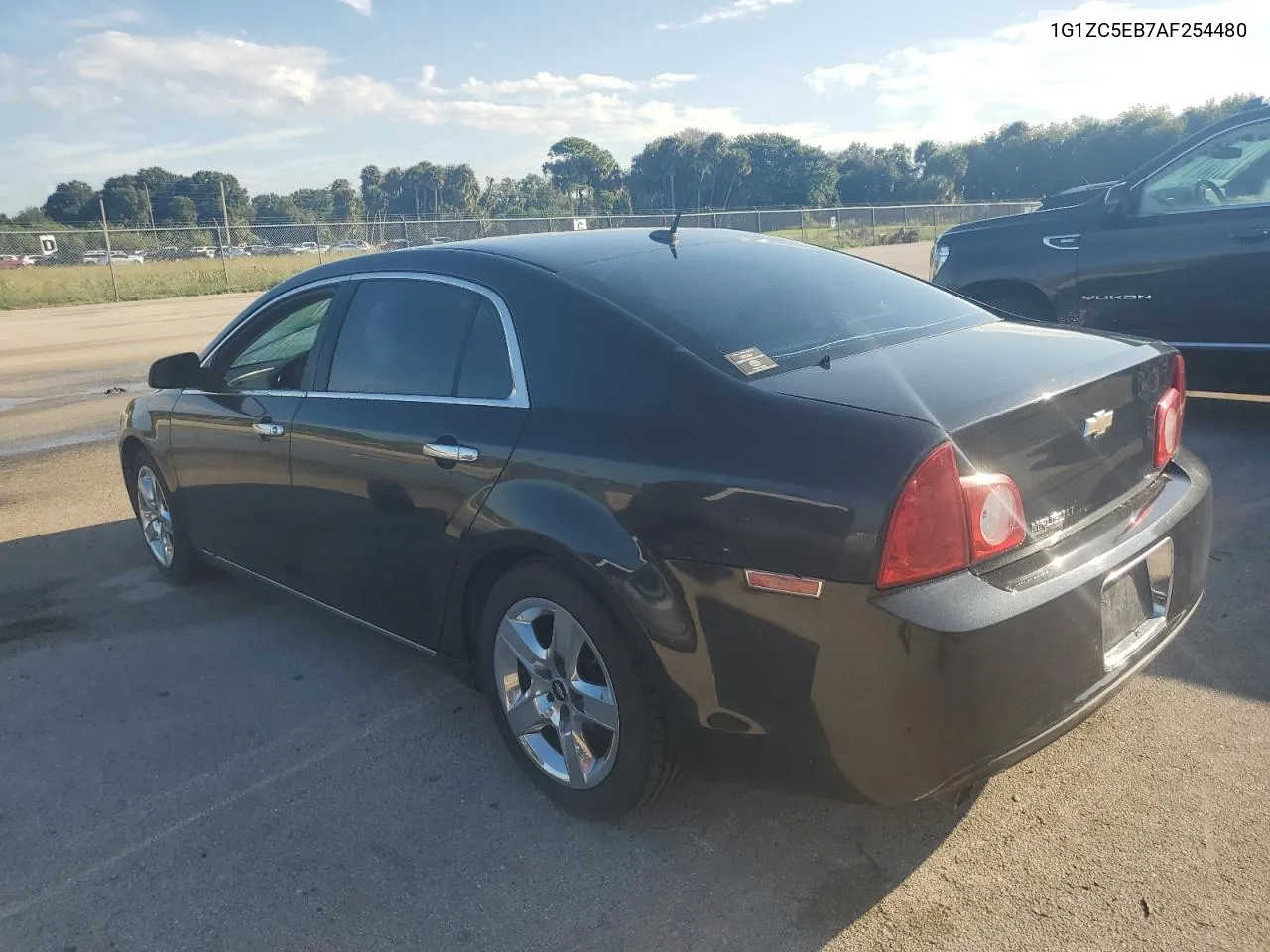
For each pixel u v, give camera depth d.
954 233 7.46
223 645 4.22
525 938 2.47
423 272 3.47
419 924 2.53
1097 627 2.48
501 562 3.03
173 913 2.60
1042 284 6.87
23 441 8.30
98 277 28.39
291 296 4.05
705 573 2.44
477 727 3.49
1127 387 2.84
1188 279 6.18
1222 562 4.42
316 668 3.98
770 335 2.91
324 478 3.61
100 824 2.99
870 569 2.22
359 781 3.17
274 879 2.72
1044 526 2.50
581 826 2.90
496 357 3.11
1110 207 6.54
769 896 2.57
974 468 2.31
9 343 16.75
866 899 2.54
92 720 3.61
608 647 2.67
